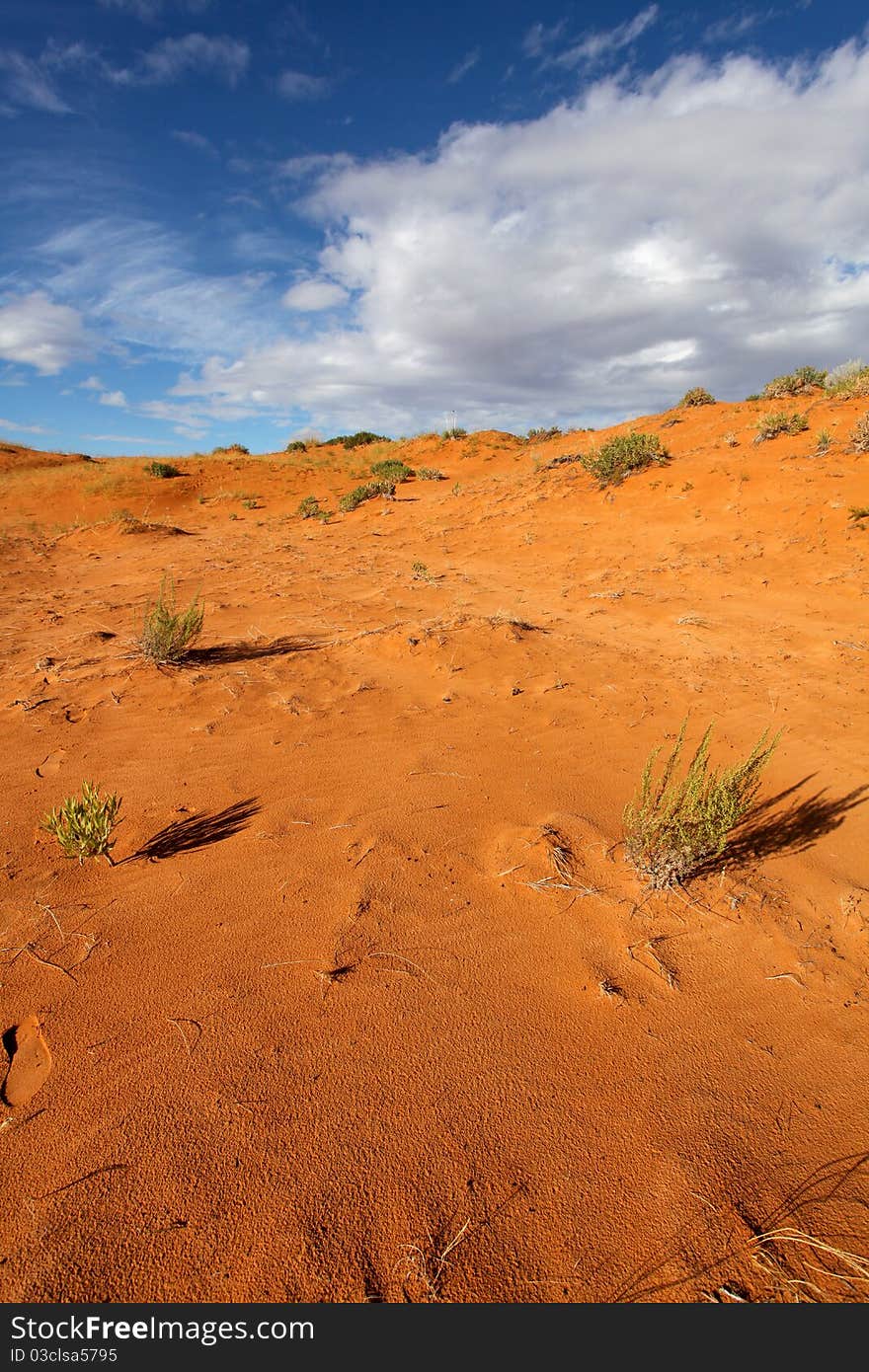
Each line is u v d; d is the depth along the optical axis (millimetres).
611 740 4172
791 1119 1778
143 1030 1956
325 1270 1401
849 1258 1453
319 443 36250
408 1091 1803
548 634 6383
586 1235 1481
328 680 5051
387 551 12039
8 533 17047
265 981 2152
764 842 3168
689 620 6930
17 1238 1431
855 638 6328
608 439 18812
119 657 5402
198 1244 1437
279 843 2928
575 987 2189
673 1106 1798
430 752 3887
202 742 3961
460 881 2695
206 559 11852
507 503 14398
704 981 2256
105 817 2820
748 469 11633
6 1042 1917
